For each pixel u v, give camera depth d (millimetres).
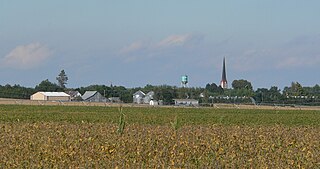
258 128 65188
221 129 60656
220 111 149625
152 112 133500
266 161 34281
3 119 93438
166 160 33188
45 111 127312
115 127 58844
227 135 50969
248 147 42406
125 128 58031
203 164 32781
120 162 31797
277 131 59469
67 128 57375
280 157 36938
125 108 158250
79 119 96250
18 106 157750
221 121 91312
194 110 152500
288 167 32781
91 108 153000
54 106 161875
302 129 65938
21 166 31891
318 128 70875
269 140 47656
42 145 39844
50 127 58875
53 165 31938
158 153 36094
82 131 52531
